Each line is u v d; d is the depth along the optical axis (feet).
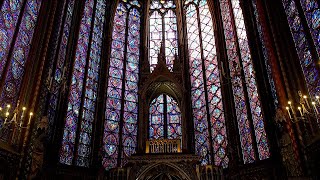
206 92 63.62
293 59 42.70
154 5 79.15
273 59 43.73
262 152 47.57
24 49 42.22
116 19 73.00
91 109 58.70
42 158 39.99
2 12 37.01
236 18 62.08
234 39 61.36
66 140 50.83
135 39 73.67
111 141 58.29
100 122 57.93
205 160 56.95
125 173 47.21
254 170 47.03
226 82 59.72
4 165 34.65
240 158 51.57
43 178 42.63
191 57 70.85
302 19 41.55
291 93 40.63
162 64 59.00
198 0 76.69
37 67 43.42
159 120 62.95
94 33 66.13
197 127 61.52
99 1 70.79
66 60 54.39
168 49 72.69
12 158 35.88
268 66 48.14
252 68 52.44
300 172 36.17
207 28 71.00
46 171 43.80
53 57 46.73
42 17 47.14
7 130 36.81
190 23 75.87
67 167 48.65
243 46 57.98
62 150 49.29
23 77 41.50
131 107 64.54
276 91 42.60
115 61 67.46
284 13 46.62
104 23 70.13
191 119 62.13
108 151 57.00
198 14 75.10
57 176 46.50
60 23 50.39
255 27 53.26
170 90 60.75
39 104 41.45
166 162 47.70
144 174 46.98
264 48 49.80
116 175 47.26
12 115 38.24
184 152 49.96
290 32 44.88
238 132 54.24
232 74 59.57
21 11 41.91
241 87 56.08
